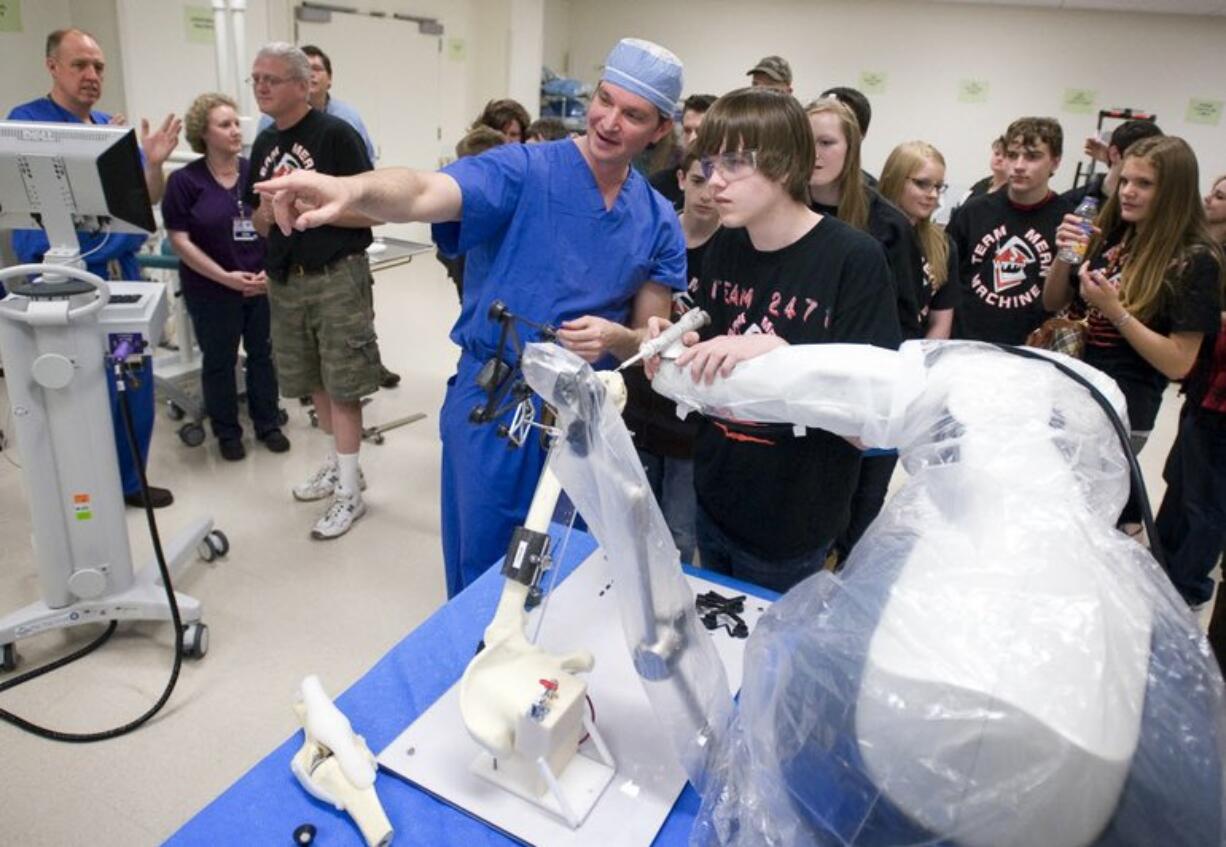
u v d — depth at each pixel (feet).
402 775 2.86
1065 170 23.45
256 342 10.59
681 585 2.67
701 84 26.30
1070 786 1.50
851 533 7.88
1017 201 8.96
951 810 1.59
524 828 2.68
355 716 3.13
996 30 23.00
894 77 24.23
